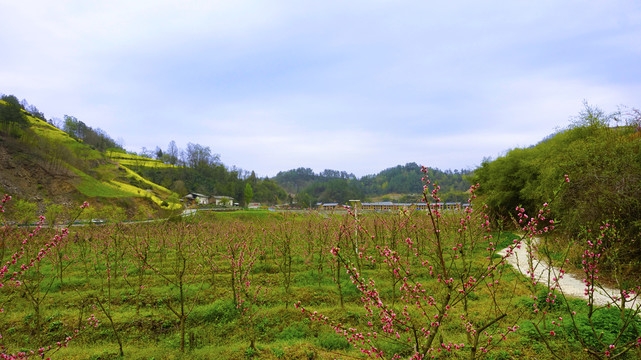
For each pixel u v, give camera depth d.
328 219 16.64
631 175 12.78
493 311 9.61
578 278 12.21
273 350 8.18
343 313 10.38
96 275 15.48
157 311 11.26
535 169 24.92
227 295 12.42
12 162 55.53
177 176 115.12
